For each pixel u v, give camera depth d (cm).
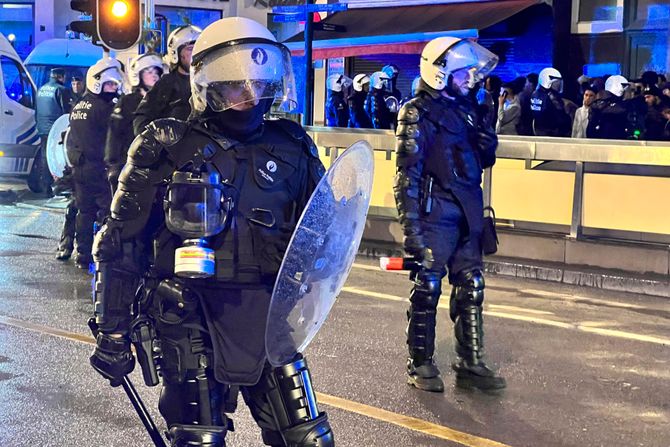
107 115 958
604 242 1021
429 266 570
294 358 315
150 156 304
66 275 978
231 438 504
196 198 293
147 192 307
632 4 1903
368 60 2334
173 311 306
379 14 2259
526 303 883
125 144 808
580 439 514
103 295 313
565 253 1046
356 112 1745
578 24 1973
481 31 2044
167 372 309
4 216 1480
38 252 1131
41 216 1488
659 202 1004
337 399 572
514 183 1109
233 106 300
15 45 2950
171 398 315
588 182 1049
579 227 1054
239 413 546
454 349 697
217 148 305
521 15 2006
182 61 645
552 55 1986
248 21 306
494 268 1052
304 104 1570
